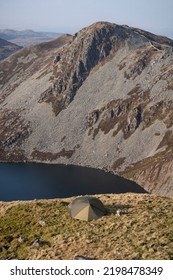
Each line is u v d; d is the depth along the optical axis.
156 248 27.28
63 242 30.25
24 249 30.47
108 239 29.77
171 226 31.33
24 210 37.88
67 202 40.19
